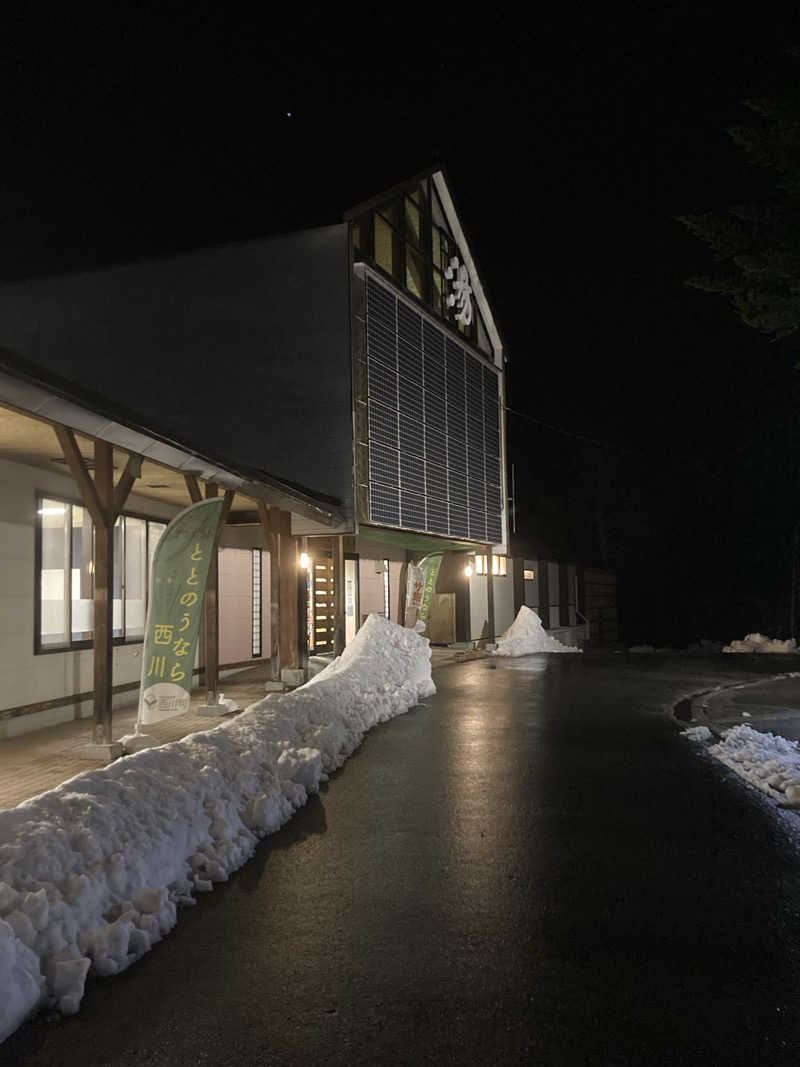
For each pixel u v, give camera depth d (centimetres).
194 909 457
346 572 2092
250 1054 314
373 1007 350
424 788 748
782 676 1783
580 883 501
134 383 1619
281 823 624
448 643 2372
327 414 1625
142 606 1338
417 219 2036
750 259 779
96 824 441
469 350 2283
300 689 992
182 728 1048
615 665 2025
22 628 1005
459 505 2184
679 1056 313
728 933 427
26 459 991
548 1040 324
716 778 789
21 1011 325
